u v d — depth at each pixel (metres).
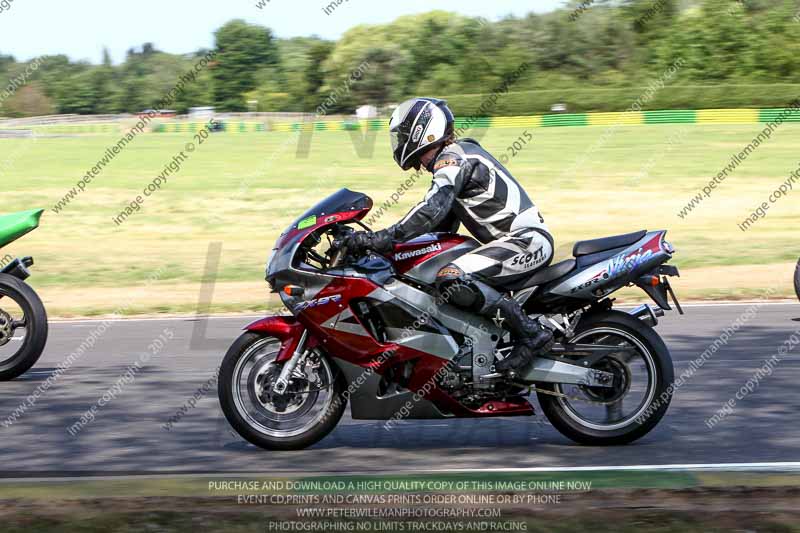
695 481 11.65
